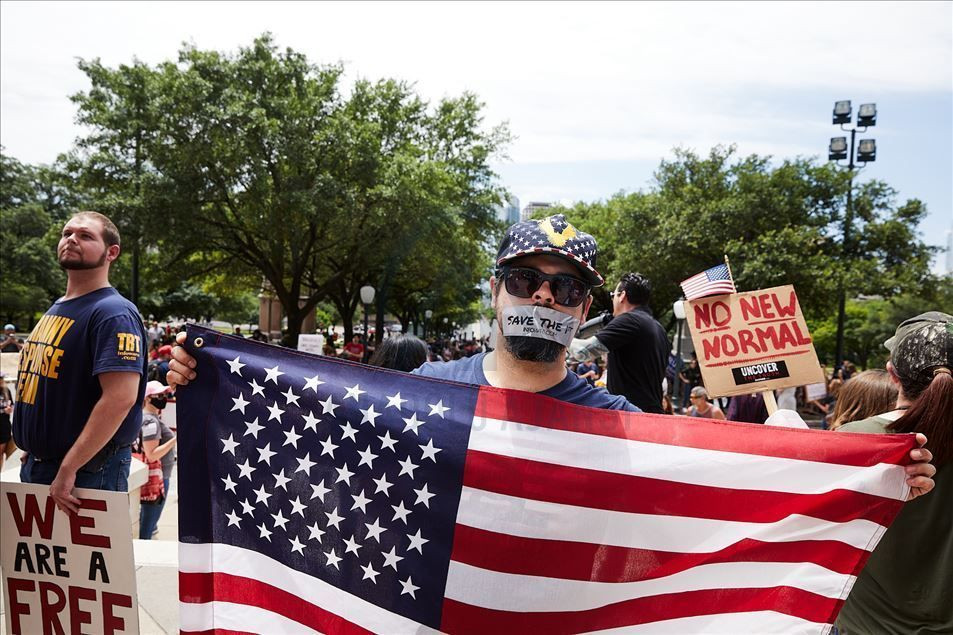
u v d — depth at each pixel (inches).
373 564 82.7
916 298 969.5
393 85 1050.7
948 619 80.6
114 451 118.2
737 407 328.8
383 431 84.6
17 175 2746.1
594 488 82.0
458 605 80.2
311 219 927.0
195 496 88.6
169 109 845.8
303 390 87.7
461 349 1534.2
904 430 86.1
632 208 1146.0
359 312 2792.8
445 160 1133.1
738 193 988.6
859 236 934.4
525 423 82.8
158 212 868.0
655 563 82.4
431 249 1024.2
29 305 2267.5
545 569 80.6
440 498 82.1
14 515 104.1
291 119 879.7
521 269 79.0
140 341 116.2
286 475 86.7
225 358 89.9
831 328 1695.4
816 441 84.4
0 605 141.5
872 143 905.5
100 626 101.3
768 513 83.3
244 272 1179.9
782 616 81.4
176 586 166.6
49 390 113.7
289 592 84.7
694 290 153.7
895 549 84.2
